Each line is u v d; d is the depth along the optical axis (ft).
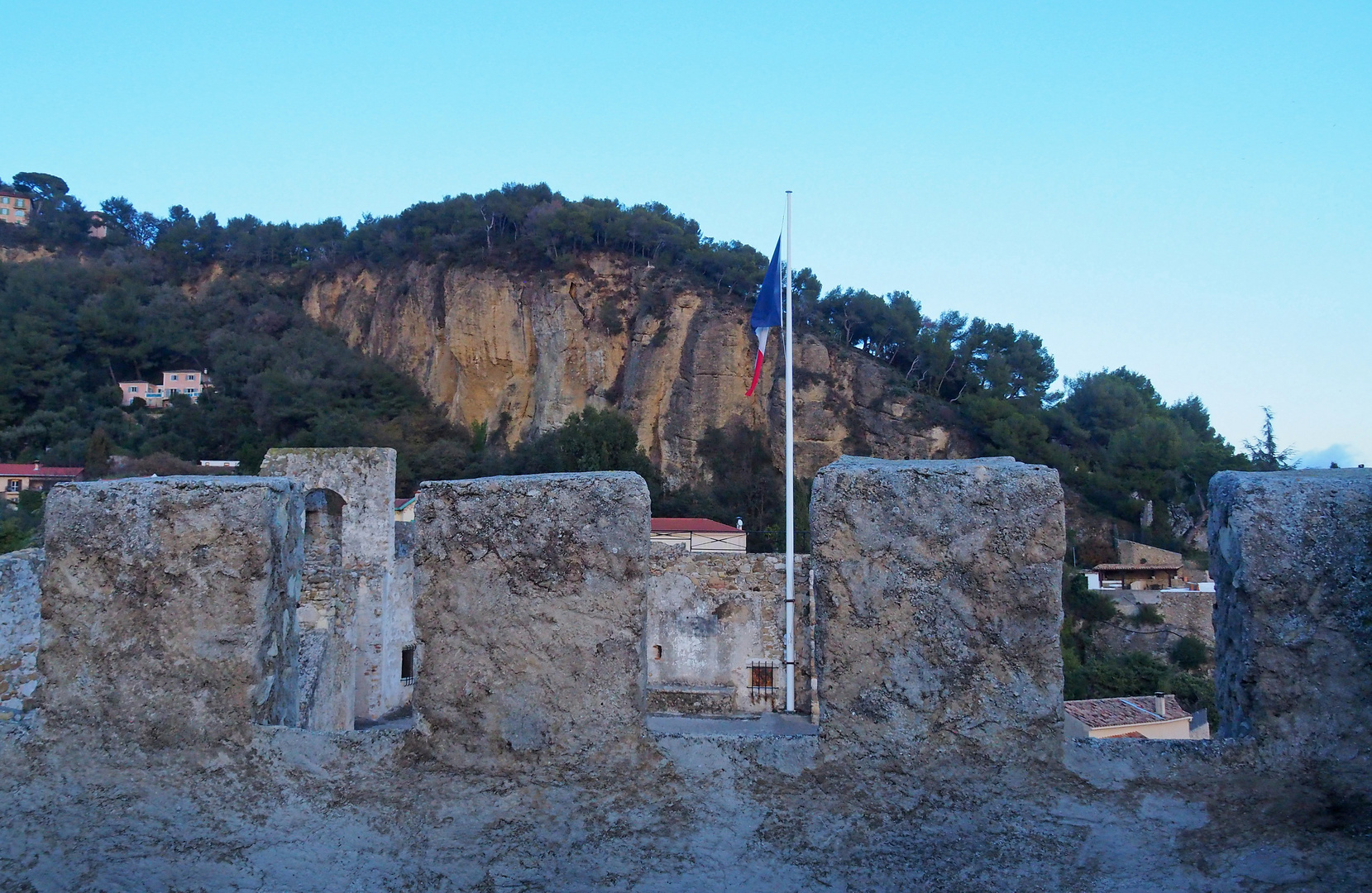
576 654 11.23
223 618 11.82
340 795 11.57
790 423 48.42
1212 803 10.21
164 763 11.85
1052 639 10.32
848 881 10.59
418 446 272.10
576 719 11.21
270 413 278.05
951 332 289.53
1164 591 123.44
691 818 10.95
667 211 341.00
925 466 10.75
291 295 377.71
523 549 11.37
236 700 11.78
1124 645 119.44
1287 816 10.08
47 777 11.99
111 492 12.05
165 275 394.11
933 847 10.48
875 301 291.79
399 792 11.48
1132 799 10.28
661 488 229.04
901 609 10.61
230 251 404.16
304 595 47.06
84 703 12.00
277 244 405.18
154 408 295.48
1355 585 9.95
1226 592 10.80
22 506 149.38
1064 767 10.37
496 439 293.02
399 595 66.49
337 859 11.45
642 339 280.51
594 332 288.92
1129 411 238.27
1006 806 10.41
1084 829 10.30
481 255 317.63
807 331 272.92
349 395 304.09
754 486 233.55
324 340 336.29
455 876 11.23
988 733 10.44
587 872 11.07
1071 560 167.12
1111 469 196.75
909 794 10.57
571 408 285.64
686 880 10.87
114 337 322.96
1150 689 98.63
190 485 11.96
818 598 10.91
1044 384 284.20
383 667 63.36
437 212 358.02
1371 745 9.91
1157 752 10.36
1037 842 10.35
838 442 249.55
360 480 63.10
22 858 11.89
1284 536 10.15
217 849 11.66
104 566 12.00
